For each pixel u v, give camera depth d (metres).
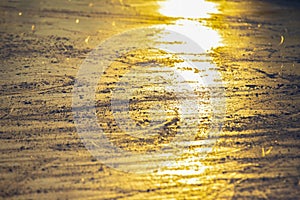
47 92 10.15
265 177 7.42
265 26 15.39
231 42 13.74
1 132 8.55
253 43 13.69
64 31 14.23
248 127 8.93
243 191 7.08
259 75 11.36
